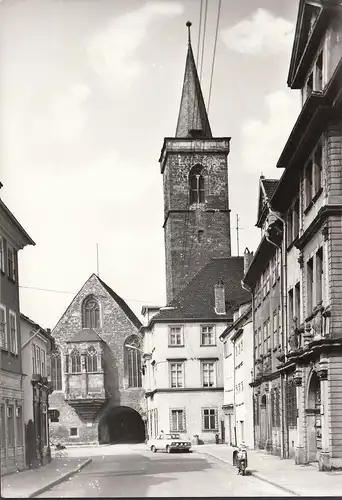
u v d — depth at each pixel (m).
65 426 93.56
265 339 46.97
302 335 32.25
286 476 27.34
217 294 79.25
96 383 93.62
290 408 36.69
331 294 27.42
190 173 90.00
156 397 77.31
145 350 88.19
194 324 78.38
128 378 96.38
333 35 28.84
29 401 41.94
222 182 90.00
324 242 28.34
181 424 76.62
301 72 33.88
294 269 35.84
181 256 89.06
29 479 30.92
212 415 76.88
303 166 32.53
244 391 57.41
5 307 36.75
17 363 38.72
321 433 29.55
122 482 29.16
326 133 28.05
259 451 47.72
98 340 94.38
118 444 94.38
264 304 47.34
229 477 30.08
